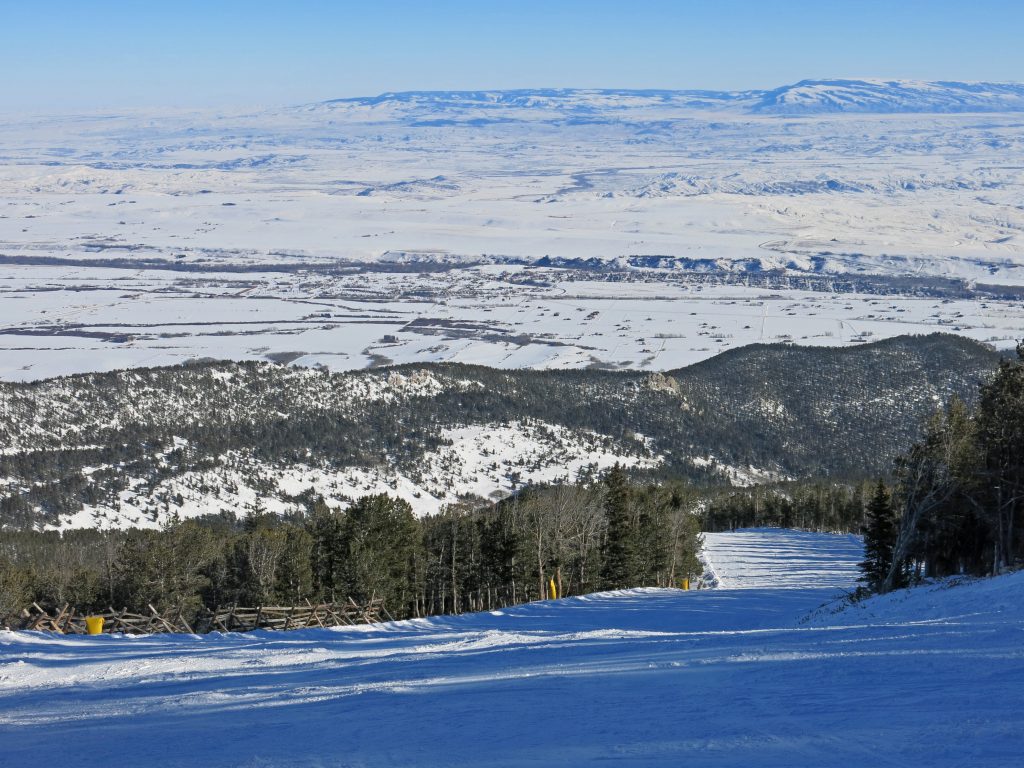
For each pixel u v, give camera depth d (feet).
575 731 35.06
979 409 174.09
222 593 167.94
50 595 153.89
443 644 76.02
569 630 98.17
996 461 163.94
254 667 63.98
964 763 26.48
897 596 108.17
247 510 318.45
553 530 194.59
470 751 33.04
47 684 60.08
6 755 38.09
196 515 307.37
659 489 263.90
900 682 39.65
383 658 66.54
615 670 51.37
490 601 193.88
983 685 37.60
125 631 105.50
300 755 34.35
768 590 167.53
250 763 33.60
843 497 356.38
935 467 153.58
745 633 70.18
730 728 33.30
